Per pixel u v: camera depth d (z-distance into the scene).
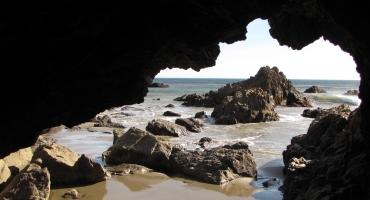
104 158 15.62
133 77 7.55
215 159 13.76
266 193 11.62
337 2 5.70
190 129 25.17
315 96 61.44
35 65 5.74
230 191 11.89
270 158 16.30
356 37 6.02
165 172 14.31
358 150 7.95
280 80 47.56
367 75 6.84
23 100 6.01
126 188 12.17
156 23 6.82
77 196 11.23
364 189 6.99
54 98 6.95
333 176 8.29
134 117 33.84
